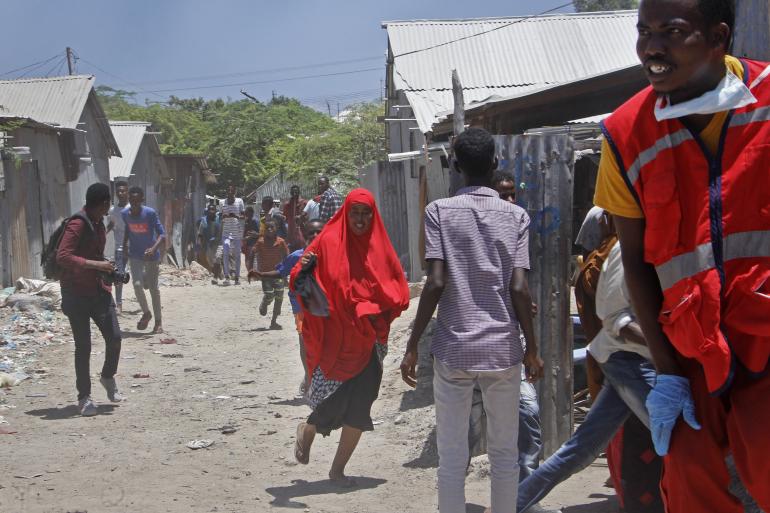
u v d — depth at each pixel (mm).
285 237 18062
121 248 13414
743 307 2381
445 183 9453
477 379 4043
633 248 2598
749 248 2387
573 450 4363
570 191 5945
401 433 7008
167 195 32562
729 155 2387
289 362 10516
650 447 4422
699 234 2396
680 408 2531
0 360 10273
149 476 5945
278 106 57594
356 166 39000
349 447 5789
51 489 5566
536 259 6004
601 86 9148
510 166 6012
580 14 20703
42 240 17781
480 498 5219
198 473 6051
